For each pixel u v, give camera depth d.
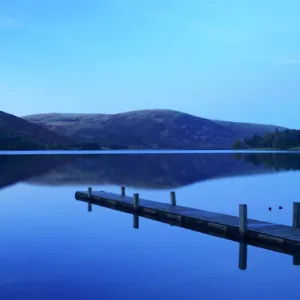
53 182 48.38
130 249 17.84
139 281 13.72
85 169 69.56
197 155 133.25
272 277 14.30
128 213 27.34
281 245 17.42
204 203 32.53
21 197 35.06
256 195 37.38
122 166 77.50
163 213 24.59
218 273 14.66
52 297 12.32
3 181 48.62
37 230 21.69
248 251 17.56
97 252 17.30
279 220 24.77
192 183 47.84
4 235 20.45
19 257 16.50
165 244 18.75
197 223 22.03
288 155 126.00
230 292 12.86
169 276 14.26
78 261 15.96
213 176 56.75
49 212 27.56
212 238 20.03
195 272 14.75
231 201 33.66
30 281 13.67
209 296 12.52
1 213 27.09
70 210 28.42
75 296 12.40
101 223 23.77
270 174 59.72
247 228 19.25
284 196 36.75
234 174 59.72
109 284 13.44
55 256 16.66
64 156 118.00
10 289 12.96
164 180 51.28
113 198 30.14
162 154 144.88
